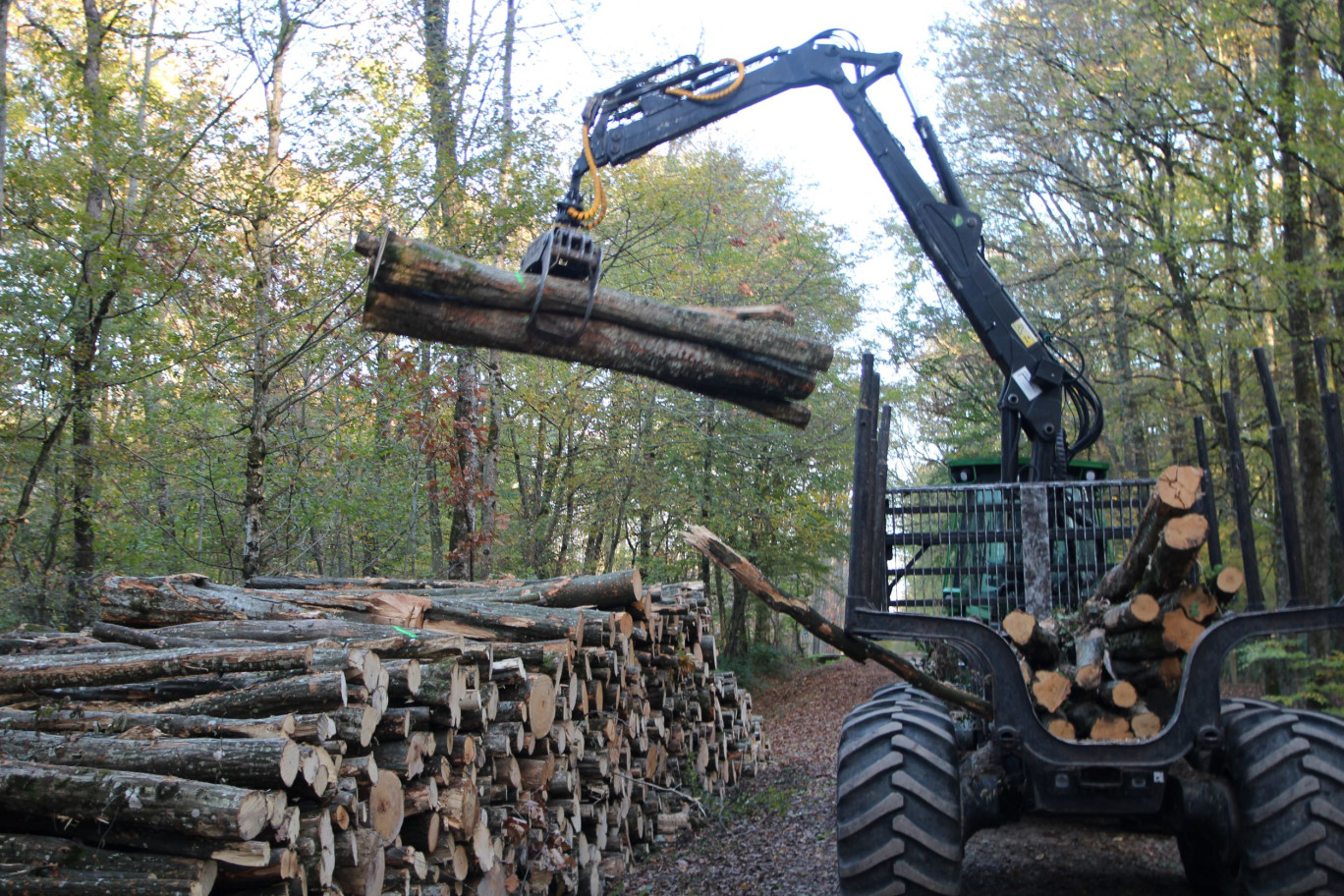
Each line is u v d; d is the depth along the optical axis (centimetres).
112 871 322
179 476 1198
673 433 1973
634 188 1650
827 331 2306
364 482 1305
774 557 2220
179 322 1196
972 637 459
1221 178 1364
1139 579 475
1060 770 451
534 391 1647
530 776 562
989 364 2334
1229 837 470
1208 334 1534
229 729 372
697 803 820
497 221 1214
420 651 484
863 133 710
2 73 691
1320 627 428
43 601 1077
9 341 1025
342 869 398
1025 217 2153
